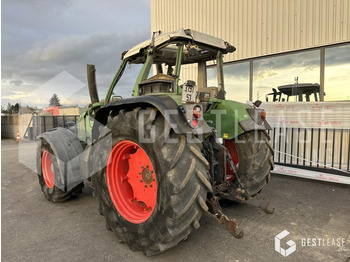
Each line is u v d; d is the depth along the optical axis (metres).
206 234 2.45
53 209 3.17
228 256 2.09
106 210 2.39
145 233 2.04
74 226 2.69
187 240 2.34
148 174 2.23
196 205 1.95
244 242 2.30
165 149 1.89
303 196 3.51
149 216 2.06
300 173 4.37
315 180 4.33
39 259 2.08
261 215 2.87
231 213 2.93
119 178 2.42
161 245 1.94
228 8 5.71
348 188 3.87
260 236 2.41
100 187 2.42
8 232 2.56
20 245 2.31
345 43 4.28
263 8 5.16
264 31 5.18
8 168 5.54
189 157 1.92
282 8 4.89
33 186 4.23
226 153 2.53
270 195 3.55
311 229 2.54
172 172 1.86
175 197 1.85
